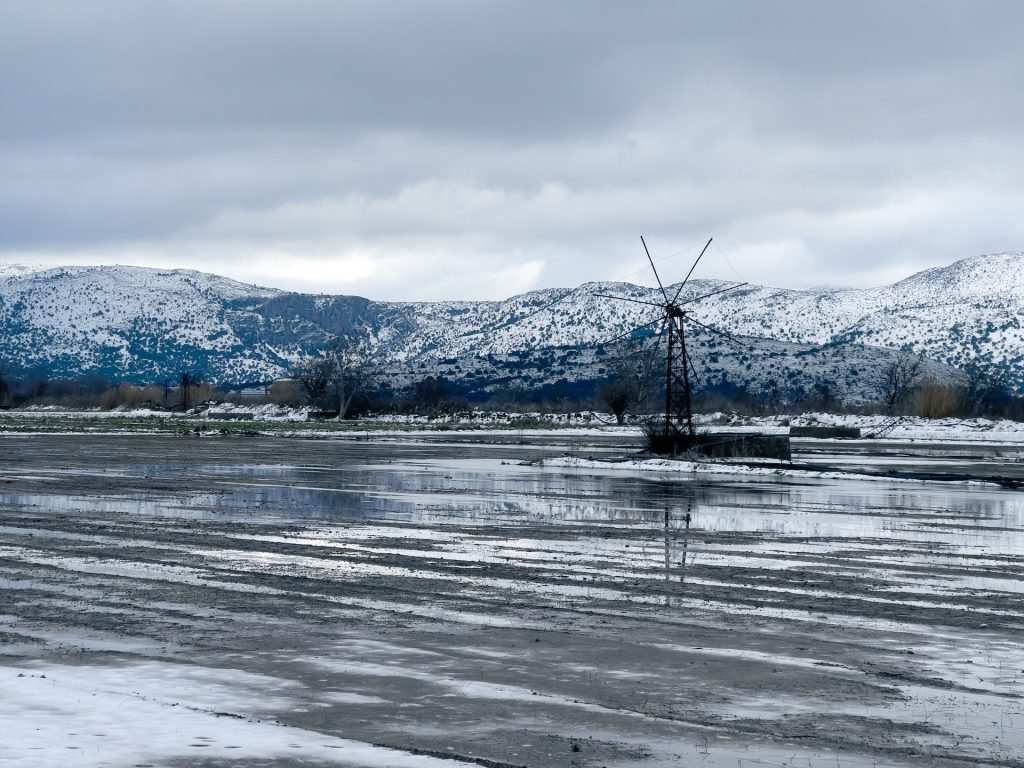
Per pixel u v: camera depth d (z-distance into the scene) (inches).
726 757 381.7
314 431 3951.8
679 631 583.8
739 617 622.2
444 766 361.4
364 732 407.5
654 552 885.8
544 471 1918.1
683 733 409.7
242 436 3422.7
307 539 940.0
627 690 469.1
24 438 3036.4
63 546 873.5
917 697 462.0
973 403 5492.1
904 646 554.9
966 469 2149.4
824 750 390.6
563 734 407.2
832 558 867.4
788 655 532.7
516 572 772.0
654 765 372.5
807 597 689.0
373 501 1305.4
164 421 4965.6
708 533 1024.2
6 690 446.0
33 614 608.4
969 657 533.0
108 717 410.0
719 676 492.7
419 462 2154.3
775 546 936.3
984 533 1055.6
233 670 494.0
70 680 467.8
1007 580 770.8
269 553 850.1
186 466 1926.7
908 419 4744.1
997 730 417.1
